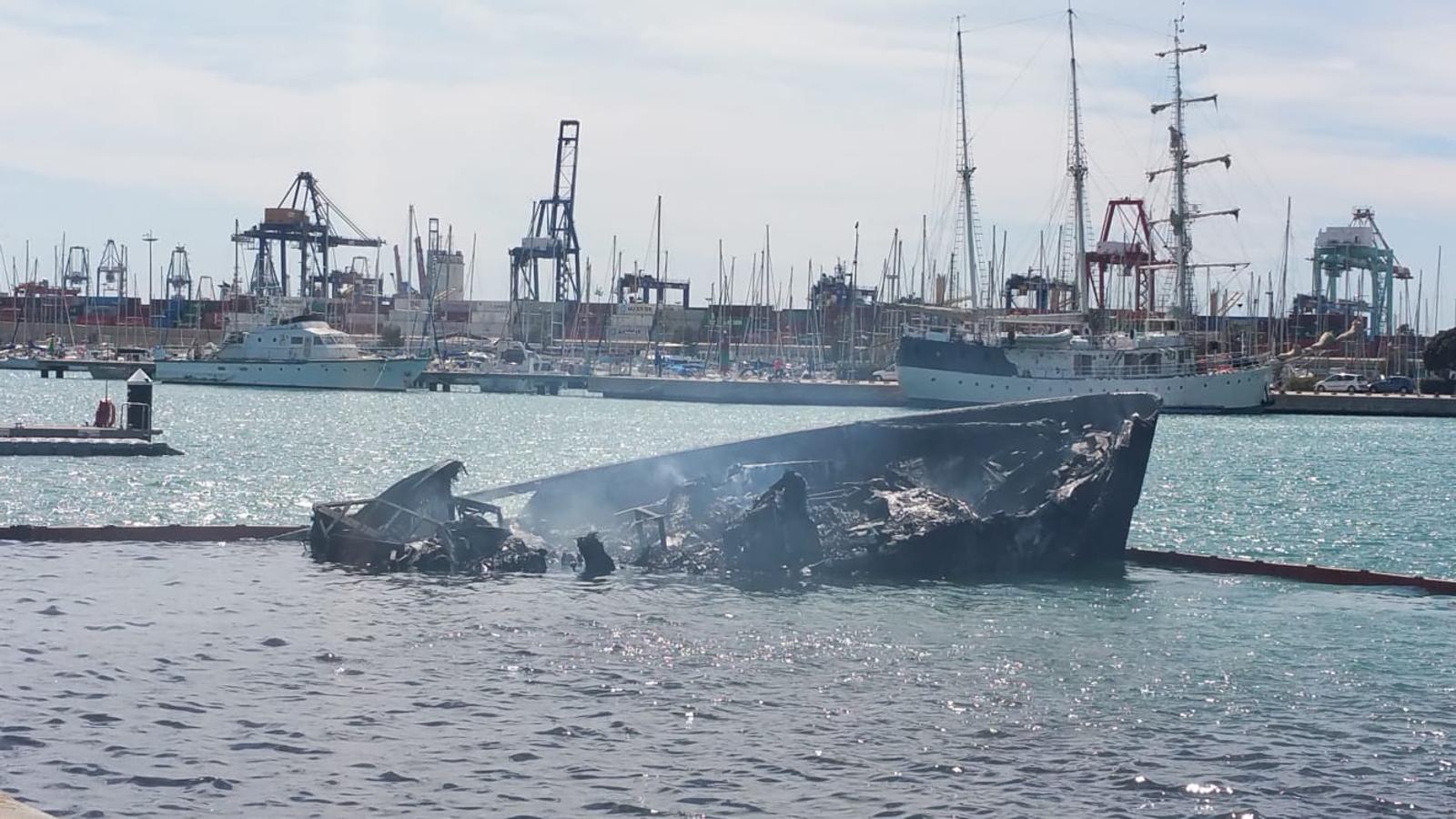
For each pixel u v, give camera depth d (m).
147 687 22.78
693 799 18.67
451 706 22.25
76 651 24.92
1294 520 57.66
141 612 28.17
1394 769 20.44
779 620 28.72
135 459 72.00
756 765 19.97
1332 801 19.16
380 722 21.41
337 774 19.20
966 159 150.50
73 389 159.88
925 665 25.50
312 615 28.16
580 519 36.56
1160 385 148.88
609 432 110.81
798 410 147.38
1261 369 153.75
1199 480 76.19
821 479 36.16
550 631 27.25
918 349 147.62
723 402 162.38
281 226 199.50
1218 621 30.06
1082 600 31.91
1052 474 36.22
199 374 168.50
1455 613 31.30
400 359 167.62
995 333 148.88
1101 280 170.38
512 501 52.66
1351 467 86.75
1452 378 182.25
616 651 25.86
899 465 36.62
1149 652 27.00
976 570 34.41
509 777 19.28
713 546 33.88
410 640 26.30
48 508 51.91
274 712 21.72
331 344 166.75
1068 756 20.66
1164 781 19.73
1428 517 59.03
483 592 30.83
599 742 20.78
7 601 28.83
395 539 34.47
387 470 72.62
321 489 62.09
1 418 112.94
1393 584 34.88
